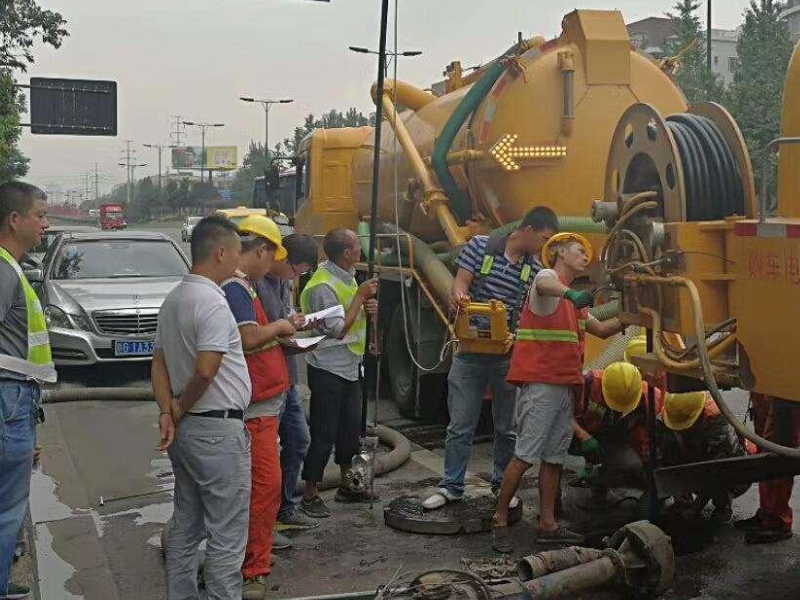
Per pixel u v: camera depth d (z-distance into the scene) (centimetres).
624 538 442
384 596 371
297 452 543
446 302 766
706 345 412
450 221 773
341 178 1170
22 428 407
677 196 429
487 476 666
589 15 719
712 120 455
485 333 545
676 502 552
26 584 463
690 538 531
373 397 984
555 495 521
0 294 394
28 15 2555
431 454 729
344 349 560
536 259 569
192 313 381
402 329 882
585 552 428
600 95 716
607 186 509
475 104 754
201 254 391
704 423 529
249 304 438
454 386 563
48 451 728
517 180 715
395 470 678
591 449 543
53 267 1130
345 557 504
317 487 571
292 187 1708
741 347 400
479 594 366
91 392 925
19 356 404
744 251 396
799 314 367
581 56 715
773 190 426
